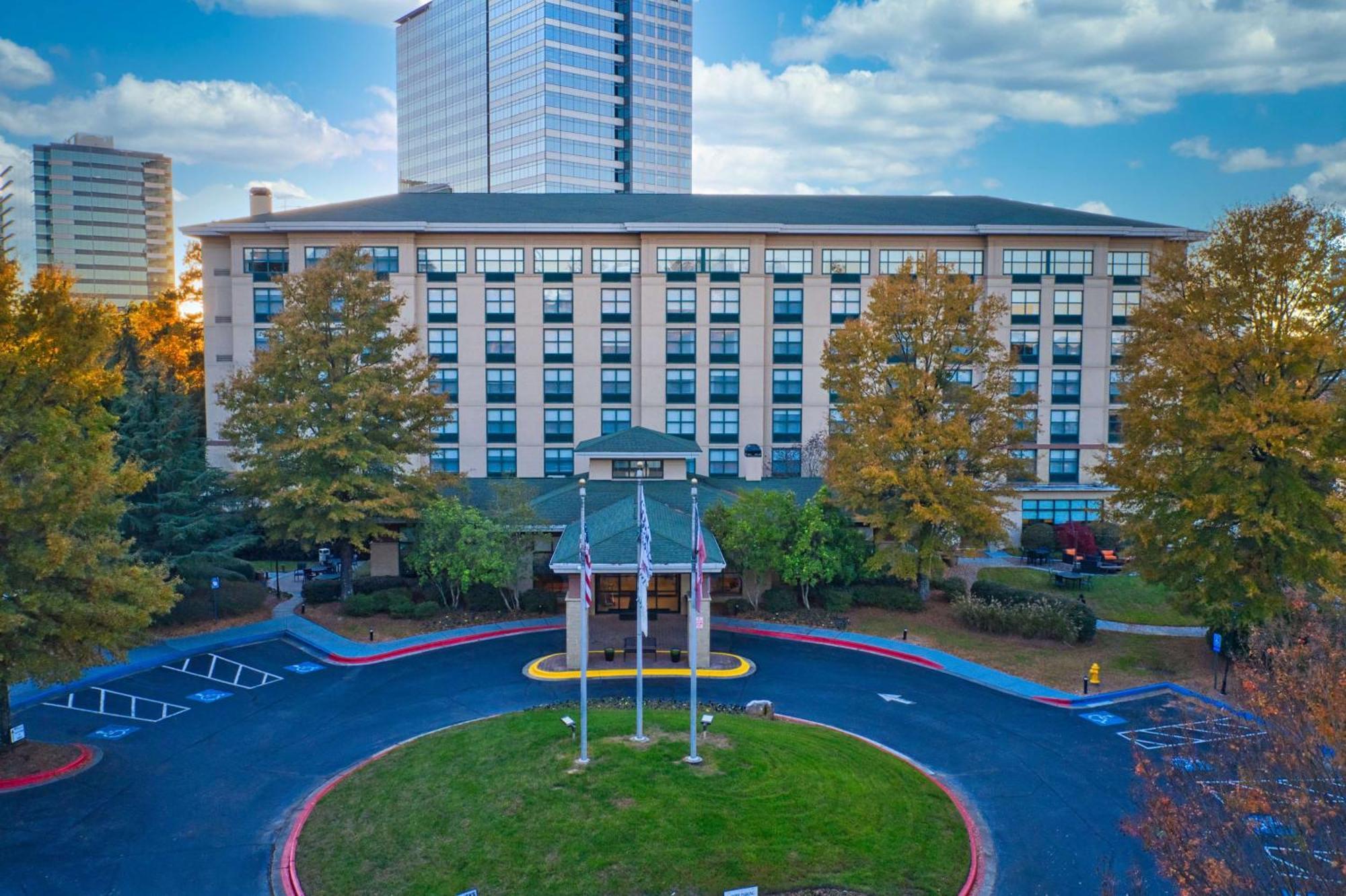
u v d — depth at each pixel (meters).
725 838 19.52
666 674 33.84
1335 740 13.90
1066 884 19.38
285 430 41.59
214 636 38.72
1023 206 70.44
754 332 62.03
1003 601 42.28
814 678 33.59
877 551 42.53
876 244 62.81
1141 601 45.59
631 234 61.97
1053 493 61.31
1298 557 31.38
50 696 31.23
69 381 25.16
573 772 22.48
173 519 39.62
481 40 144.25
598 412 62.50
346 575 43.88
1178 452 34.56
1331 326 32.78
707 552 36.47
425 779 22.95
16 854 20.42
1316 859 13.83
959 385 43.72
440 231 60.91
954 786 24.28
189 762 25.72
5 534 24.08
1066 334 63.06
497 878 18.38
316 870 19.31
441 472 46.78
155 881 19.33
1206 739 26.25
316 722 28.91
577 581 34.84
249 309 61.22
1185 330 35.00
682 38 147.50
